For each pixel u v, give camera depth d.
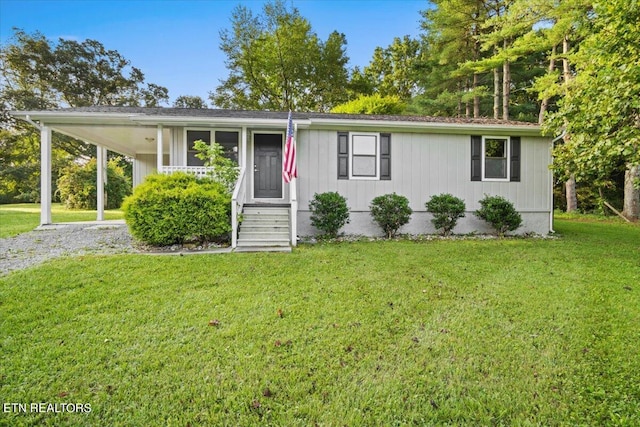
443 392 2.28
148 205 6.74
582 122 6.19
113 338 2.97
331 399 2.21
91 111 8.64
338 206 8.29
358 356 2.73
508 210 8.88
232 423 2.00
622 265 5.69
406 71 28.16
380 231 9.20
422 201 9.34
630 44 5.68
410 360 2.67
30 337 2.97
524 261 5.97
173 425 1.99
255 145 9.38
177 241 7.06
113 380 2.39
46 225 8.89
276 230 7.73
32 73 25.11
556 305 3.82
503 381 2.40
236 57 24.69
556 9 12.79
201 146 8.09
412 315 3.54
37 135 24.39
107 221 10.45
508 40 17.41
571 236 9.23
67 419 2.03
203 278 4.71
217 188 7.38
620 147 5.46
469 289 4.39
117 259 5.54
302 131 8.98
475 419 2.04
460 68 17.41
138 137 10.36
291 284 4.52
